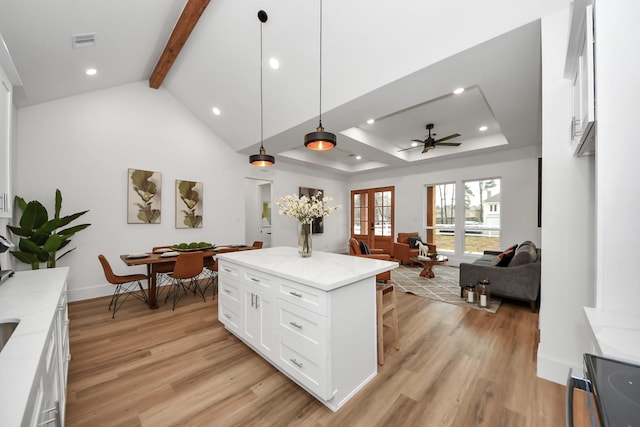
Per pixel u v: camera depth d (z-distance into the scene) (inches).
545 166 71.8
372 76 107.3
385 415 61.3
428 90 111.6
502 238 217.9
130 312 126.6
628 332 36.7
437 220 267.1
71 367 80.3
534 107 128.1
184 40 127.2
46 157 135.3
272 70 126.3
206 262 171.2
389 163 261.0
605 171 43.1
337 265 81.1
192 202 188.2
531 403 64.4
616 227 42.6
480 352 89.1
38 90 122.4
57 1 83.0
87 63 122.0
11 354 31.1
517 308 132.2
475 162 233.1
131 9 102.3
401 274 207.9
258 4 102.4
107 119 154.5
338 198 324.5
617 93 42.3
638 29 41.0
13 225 124.9
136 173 163.2
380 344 82.4
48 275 72.4
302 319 66.6
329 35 101.3
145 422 59.2
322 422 59.2
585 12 46.9
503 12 75.0
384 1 84.8
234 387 71.5
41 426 31.6
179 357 86.4
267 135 174.6
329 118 141.9
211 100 168.1
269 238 287.0
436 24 84.3
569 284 69.7
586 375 29.8
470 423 58.7
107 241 153.9
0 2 74.9
